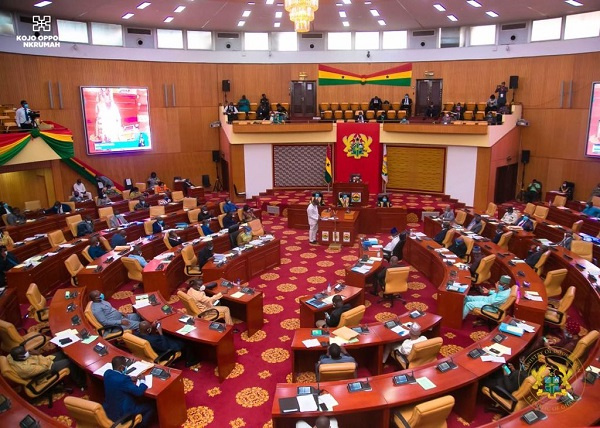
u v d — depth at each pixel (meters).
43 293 11.48
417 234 13.70
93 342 7.51
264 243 13.01
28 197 19.78
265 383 7.84
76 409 5.78
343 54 23.98
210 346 8.39
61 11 18.70
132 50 21.98
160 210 17.05
